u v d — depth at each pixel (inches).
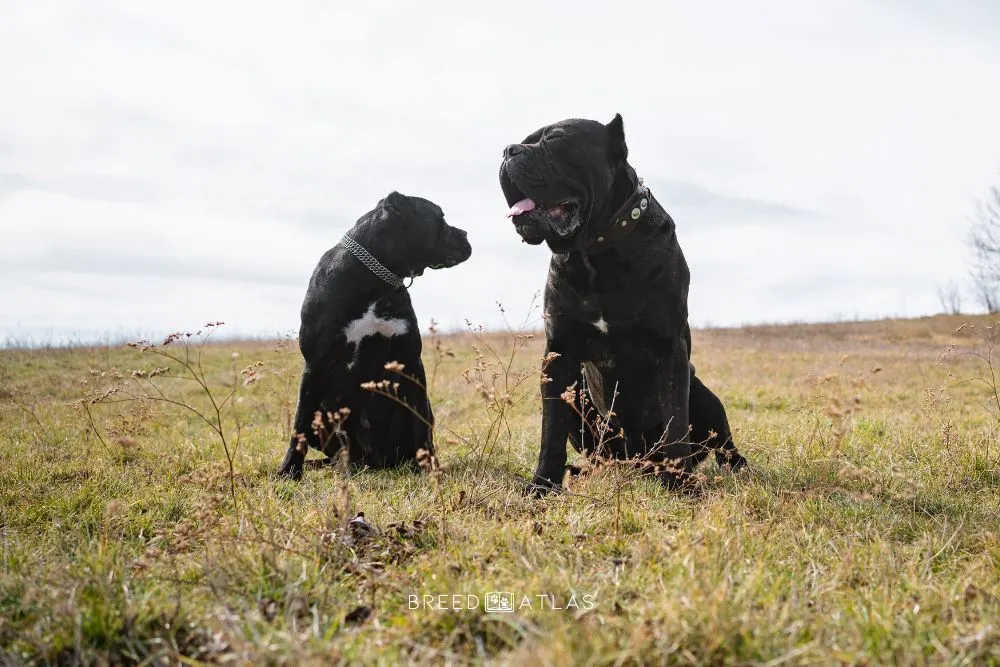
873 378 449.4
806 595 104.9
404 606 102.5
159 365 552.4
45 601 100.0
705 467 195.9
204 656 91.2
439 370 506.3
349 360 218.7
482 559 119.0
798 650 81.4
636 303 180.2
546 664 76.2
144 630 94.4
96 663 89.1
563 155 169.5
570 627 86.5
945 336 1112.2
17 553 128.1
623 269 177.9
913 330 1216.8
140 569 115.7
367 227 219.9
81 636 91.3
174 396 401.7
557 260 184.1
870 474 170.4
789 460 207.3
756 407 350.6
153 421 288.5
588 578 109.5
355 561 119.1
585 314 183.0
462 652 89.2
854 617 96.5
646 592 103.0
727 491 173.2
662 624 87.8
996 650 86.8
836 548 130.8
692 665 81.1
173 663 89.5
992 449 207.9
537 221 169.0
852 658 82.0
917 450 214.2
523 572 112.1
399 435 224.7
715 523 134.3
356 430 225.0
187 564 122.0
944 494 174.2
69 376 488.1
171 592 110.1
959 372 502.0
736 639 84.7
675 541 124.1
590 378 198.2
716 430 207.9
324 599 106.3
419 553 128.0
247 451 240.2
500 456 223.1
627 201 175.9
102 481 185.8
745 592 99.5
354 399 222.7
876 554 125.6
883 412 302.7
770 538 129.9
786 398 363.9
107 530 142.3
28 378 481.1
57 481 197.6
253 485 188.9
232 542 122.6
